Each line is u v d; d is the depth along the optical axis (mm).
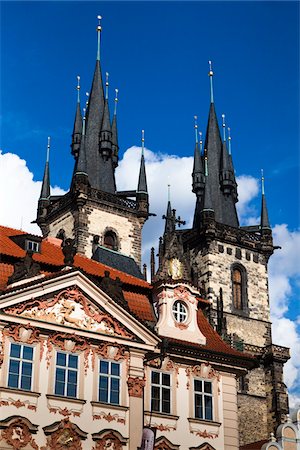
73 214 98562
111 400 45344
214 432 48750
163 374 48656
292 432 52688
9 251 48719
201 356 50031
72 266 48062
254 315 103500
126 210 101125
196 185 114188
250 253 107500
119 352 46375
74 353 45031
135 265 71312
